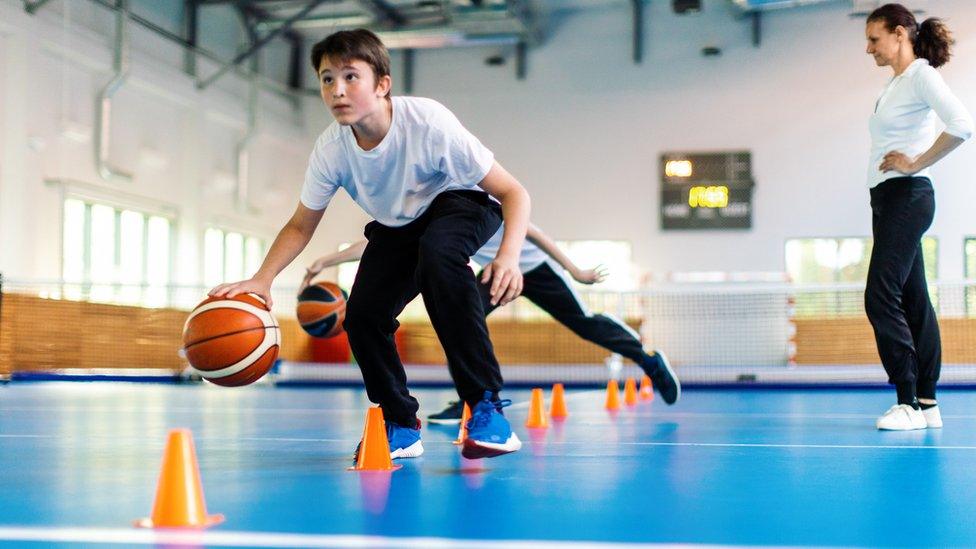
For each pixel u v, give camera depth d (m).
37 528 2.07
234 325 2.95
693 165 17.20
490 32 16.50
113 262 14.52
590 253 17.48
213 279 16.92
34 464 3.33
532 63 17.97
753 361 14.64
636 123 17.50
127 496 2.56
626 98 17.56
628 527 2.07
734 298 14.84
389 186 3.11
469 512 2.26
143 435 4.60
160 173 15.25
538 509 2.30
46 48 12.95
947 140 4.26
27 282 12.12
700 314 15.05
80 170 13.59
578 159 17.66
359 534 1.98
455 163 3.03
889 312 4.57
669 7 17.47
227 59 17.23
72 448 3.93
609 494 2.55
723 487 2.69
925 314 4.77
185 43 15.76
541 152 17.80
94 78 13.96
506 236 2.92
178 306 15.55
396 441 3.41
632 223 17.39
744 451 3.73
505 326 15.52
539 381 12.41
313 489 2.63
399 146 3.02
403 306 3.35
